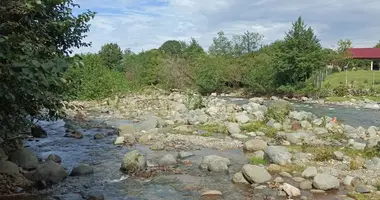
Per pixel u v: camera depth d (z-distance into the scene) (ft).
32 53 20.52
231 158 46.93
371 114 100.68
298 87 166.20
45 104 32.55
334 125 70.38
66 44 34.17
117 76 136.77
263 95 172.96
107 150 50.88
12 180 33.35
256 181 36.01
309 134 60.90
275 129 66.44
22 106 27.94
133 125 66.44
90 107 105.60
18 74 18.94
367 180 36.94
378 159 42.55
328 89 159.02
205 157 43.16
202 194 33.04
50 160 39.60
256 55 217.97
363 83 173.58
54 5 28.66
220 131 65.72
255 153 48.32
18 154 38.86
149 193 33.40
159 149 51.70
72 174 37.99
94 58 129.90
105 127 71.10
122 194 33.01
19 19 23.97
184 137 59.57
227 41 250.16
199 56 212.43
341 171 40.06
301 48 168.86
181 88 171.22
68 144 54.39
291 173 39.60
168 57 194.39
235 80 192.44
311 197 32.40
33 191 32.40
